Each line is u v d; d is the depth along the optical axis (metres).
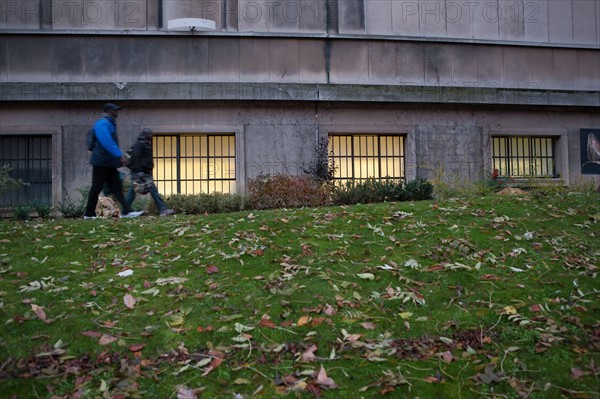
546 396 3.86
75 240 7.20
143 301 5.28
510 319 4.93
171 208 12.37
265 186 12.71
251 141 15.55
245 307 5.09
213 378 4.07
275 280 5.62
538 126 17.06
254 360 4.29
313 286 5.50
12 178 14.39
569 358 4.30
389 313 5.06
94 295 5.38
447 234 7.15
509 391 3.95
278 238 7.05
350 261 6.24
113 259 6.47
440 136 16.41
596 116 17.48
